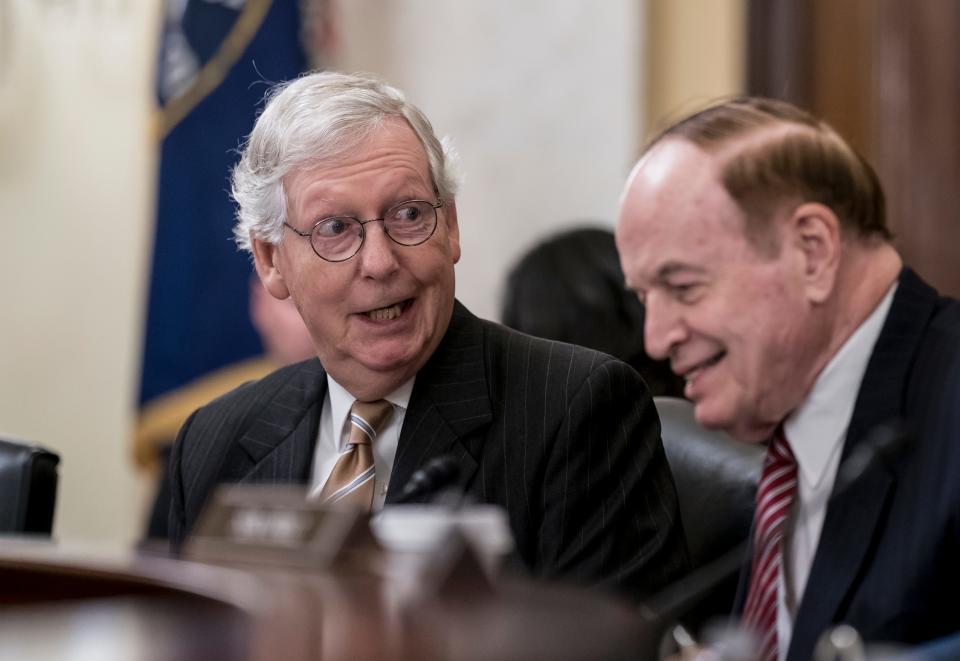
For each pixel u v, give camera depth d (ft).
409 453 8.32
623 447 8.33
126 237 18.63
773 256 6.30
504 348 8.80
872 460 6.20
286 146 8.48
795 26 16.31
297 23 17.12
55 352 18.84
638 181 6.45
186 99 17.17
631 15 16.87
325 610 4.88
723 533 8.94
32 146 18.83
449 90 17.56
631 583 7.93
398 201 8.39
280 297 9.02
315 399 9.02
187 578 5.42
